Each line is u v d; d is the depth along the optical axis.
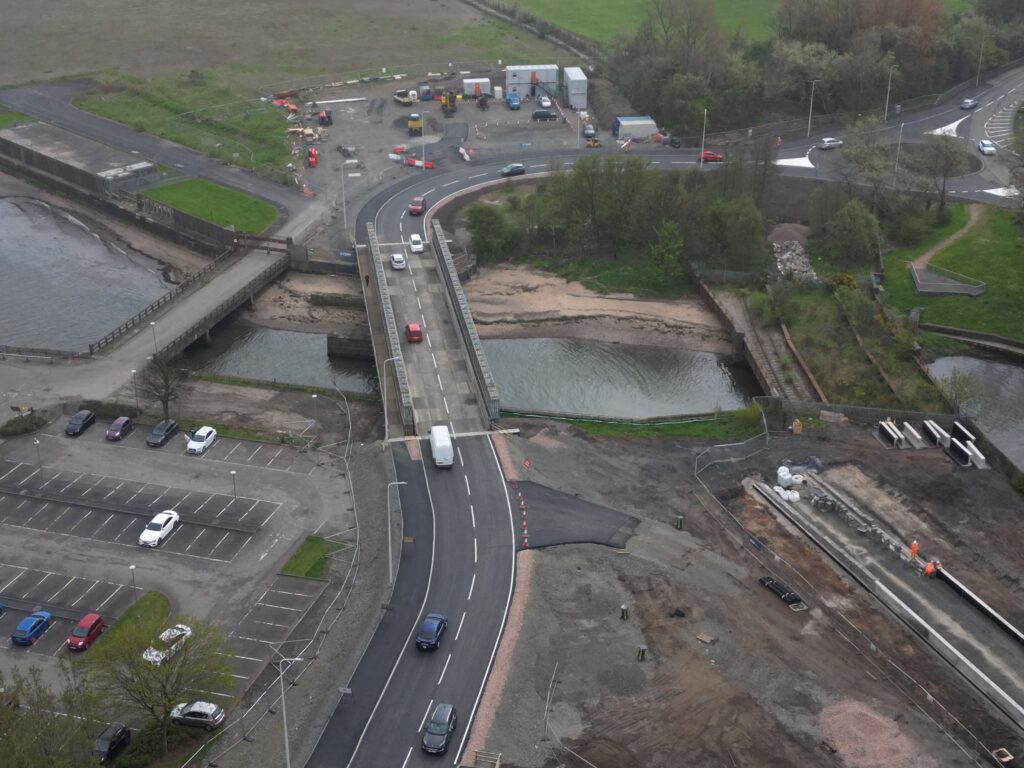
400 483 144.25
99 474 148.25
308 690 112.69
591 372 184.62
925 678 112.81
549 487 143.62
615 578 126.94
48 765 93.12
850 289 194.75
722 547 132.25
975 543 131.12
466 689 111.69
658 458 150.12
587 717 108.25
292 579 129.75
